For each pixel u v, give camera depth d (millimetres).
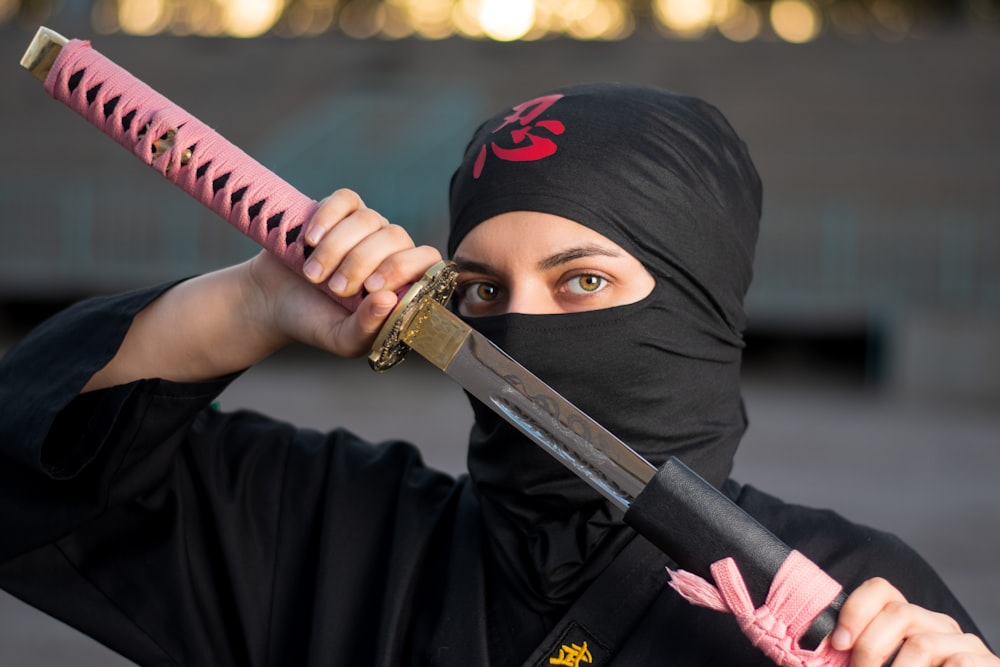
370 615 1937
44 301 19438
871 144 20891
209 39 23141
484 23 35062
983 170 20297
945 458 10852
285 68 22766
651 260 1847
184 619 1991
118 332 1940
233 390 13953
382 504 2041
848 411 14047
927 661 1507
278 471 2088
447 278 1702
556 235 1821
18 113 21797
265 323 1904
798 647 1545
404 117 21594
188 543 2029
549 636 1816
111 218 19797
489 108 22234
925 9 32312
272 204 1758
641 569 1841
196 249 19594
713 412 1952
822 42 21906
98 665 5469
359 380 15250
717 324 1936
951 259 18797
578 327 1828
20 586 2004
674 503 1619
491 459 1902
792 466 10242
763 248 19109
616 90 1951
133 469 1944
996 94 21250
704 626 1788
